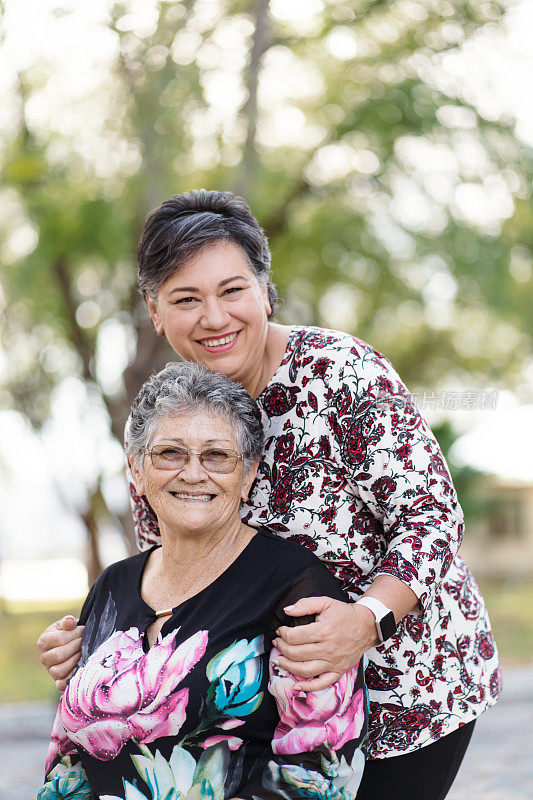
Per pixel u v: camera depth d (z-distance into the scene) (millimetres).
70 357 11789
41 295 10758
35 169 8789
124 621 2145
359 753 1988
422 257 10508
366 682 2205
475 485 11273
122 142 9227
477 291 10773
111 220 9461
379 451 2127
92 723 2051
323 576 2059
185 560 2131
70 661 2213
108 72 8227
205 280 2162
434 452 2174
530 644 11750
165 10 7527
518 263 10773
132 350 10844
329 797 1930
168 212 2215
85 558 13234
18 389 12016
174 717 1979
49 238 9703
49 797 2211
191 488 2084
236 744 1976
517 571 24547
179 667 1996
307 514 2172
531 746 6609
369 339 12875
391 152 10180
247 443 2137
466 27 9383
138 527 2521
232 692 1971
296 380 2217
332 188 10898
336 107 10219
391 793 2236
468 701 2238
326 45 9828
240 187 8664
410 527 2098
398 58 9828
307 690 1916
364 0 9375
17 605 19906
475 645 2297
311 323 12250
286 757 1945
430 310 11672
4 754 6984
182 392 2111
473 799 5383
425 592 2039
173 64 8086
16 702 8727
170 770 1988
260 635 2004
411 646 2186
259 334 2227
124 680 2027
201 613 2053
